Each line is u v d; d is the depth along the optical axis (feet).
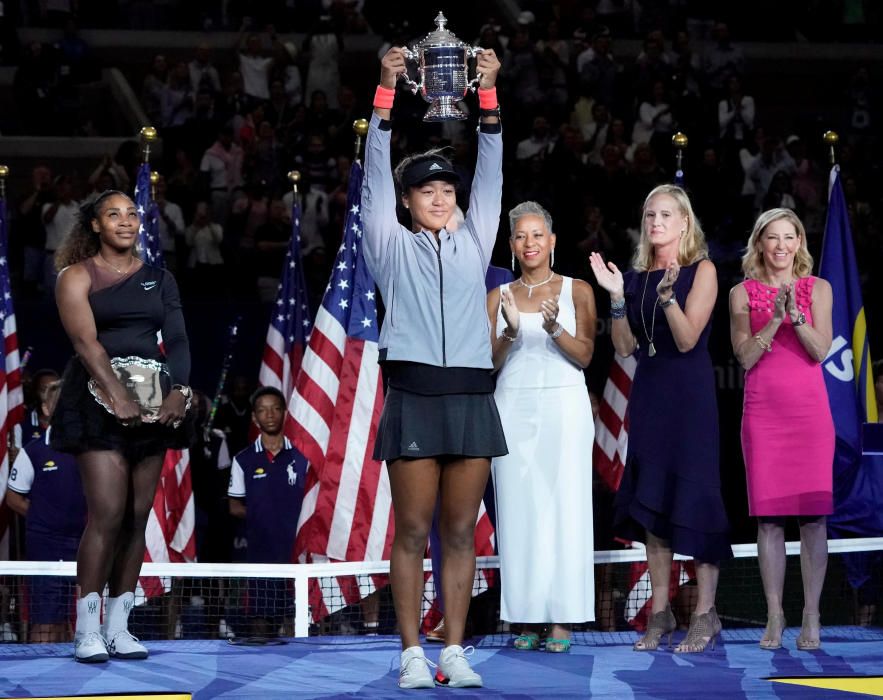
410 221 37.58
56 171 88.07
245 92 87.30
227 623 39.47
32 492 38.45
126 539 29.35
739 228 74.90
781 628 31.04
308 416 39.22
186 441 29.55
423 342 24.80
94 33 98.22
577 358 30.99
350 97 82.89
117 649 28.96
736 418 55.16
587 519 31.07
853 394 38.22
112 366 28.40
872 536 39.14
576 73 86.28
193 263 70.79
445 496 25.30
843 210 39.75
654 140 81.92
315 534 38.75
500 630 38.19
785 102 102.89
